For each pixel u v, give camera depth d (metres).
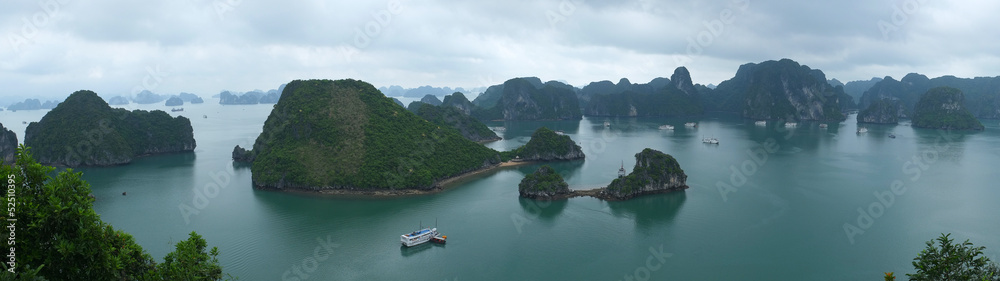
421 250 112.44
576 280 97.81
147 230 124.44
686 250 111.38
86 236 45.12
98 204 148.75
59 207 43.72
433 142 196.50
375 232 123.44
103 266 46.00
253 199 153.12
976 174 187.62
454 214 137.88
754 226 126.50
